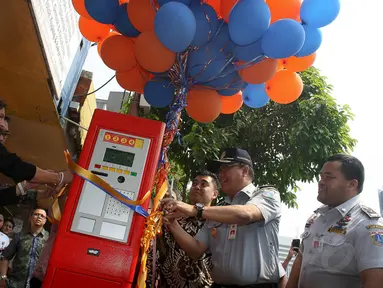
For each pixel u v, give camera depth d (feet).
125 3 7.72
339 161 7.57
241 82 7.75
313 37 7.51
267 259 8.02
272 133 20.48
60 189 7.59
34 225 14.84
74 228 6.36
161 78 8.00
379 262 6.40
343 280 6.90
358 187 7.49
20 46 10.48
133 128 6.82
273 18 7.23
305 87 21.13
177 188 22.90
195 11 6.77
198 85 7.54
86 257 6.26
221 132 19.02
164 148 7.09
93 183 6.49
